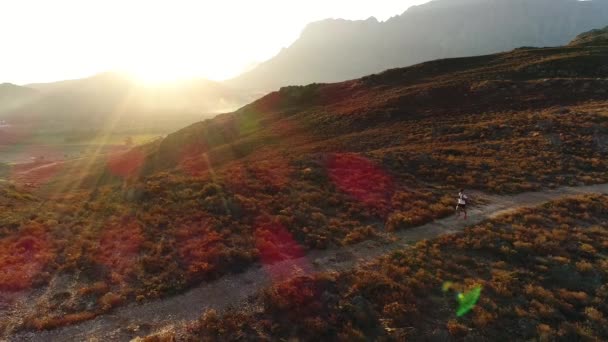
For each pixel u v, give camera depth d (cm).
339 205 2727
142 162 8000
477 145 4219
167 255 1948
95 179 7719
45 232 2341
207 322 1441
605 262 1738
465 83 7469
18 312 1533
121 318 1498
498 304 1503
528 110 5494
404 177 3394
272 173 3522
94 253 2012
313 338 1350
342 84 10025
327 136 6284
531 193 2881
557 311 1421
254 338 1359
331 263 1903
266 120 8681
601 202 2552
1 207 3141
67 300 1619
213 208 2556
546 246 1928
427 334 1337
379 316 1463
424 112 6406
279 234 2216
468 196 2912
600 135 3881
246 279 1767
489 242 2033
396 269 1777
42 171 10425
